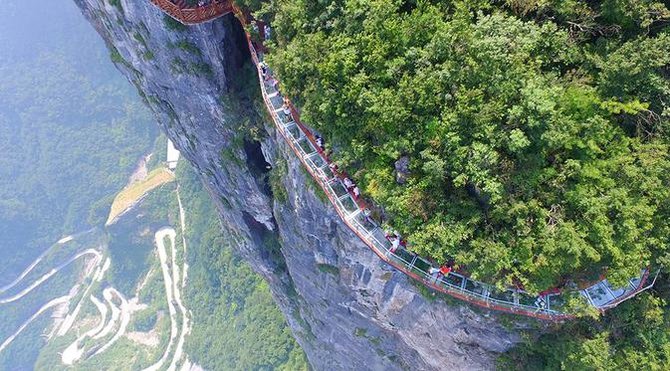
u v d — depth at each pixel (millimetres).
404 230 23516
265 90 30984
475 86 20250
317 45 24203
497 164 20375
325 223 31656
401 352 39625
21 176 167250
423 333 31734
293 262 42531
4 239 159375
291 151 30484
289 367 78875
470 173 20469
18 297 156125
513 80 19578
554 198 20594
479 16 20750
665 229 21031
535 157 20203
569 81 20328
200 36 33188
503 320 25797
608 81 19516
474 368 31328
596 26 19969
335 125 25531
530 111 19203
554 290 23891
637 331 23969
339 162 25797
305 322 56625
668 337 24047
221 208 53906
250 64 35906
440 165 20938
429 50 21031
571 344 24328
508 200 20688
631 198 20156
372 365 46812
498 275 22984
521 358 27812
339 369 57250
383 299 32469
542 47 20344
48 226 163375
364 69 23156
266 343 82750
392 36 22141
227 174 44562
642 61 18453
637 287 23500
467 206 21844
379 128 23047
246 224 50938
